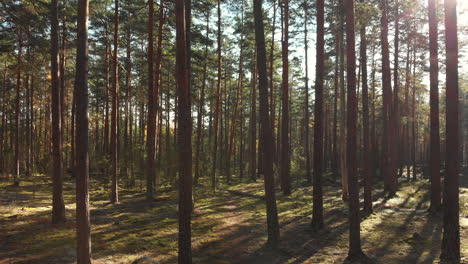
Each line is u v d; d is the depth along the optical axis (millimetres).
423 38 20562
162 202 18250
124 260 9008
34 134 37344
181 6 8961
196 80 30969
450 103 9266
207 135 44938
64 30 20438
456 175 9203
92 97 36469
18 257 8641
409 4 18984
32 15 12234
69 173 29844
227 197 21578
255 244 11258
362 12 13602
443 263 9117
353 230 9758
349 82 9984
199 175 23594
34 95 30969
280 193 23078
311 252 10477
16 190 20797
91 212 15117
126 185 24000
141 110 34250
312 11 20484
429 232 12719
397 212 16516
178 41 8961
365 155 16484
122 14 20125
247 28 24406
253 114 31172
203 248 10672
